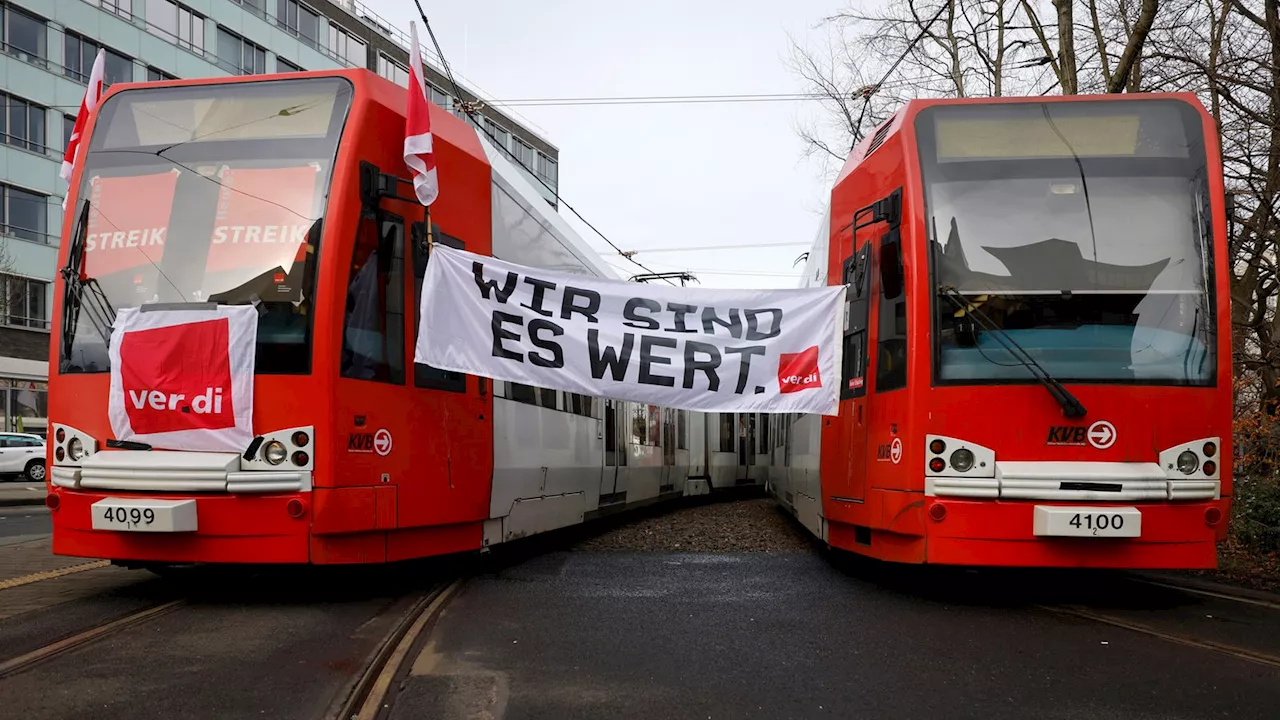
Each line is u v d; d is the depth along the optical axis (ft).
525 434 31.63
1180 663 17.74
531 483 32.24
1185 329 23.20
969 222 23.91
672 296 26.96
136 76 120.06
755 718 14.26
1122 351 23.07
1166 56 37.88
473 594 24.89
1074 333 23.20
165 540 21.80
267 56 138.41
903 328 24.08
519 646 18.69
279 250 22.58
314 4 147.23
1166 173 23.98
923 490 22.98
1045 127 24.45
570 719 14.12
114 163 23.99
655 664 17.34
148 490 21.70
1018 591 25.99
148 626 20.11
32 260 109.60
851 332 28.32
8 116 106.73
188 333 22.09
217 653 17.66
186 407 21.94
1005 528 22.38
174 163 23.65
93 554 22.21
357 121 23.48
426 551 25.40
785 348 26.84
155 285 22.86
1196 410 22.81
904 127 25.03
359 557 22.79
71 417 22.76
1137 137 24.27
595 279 26.76
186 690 15.20
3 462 89.10
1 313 105.09
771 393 26.71
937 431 22.98
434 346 24.76
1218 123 38.68
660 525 47.01
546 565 31.40
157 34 122.42
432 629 20.22
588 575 28.81
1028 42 56.75
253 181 23.18
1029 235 23.75
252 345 22.03
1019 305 23.39
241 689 15.29
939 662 17.69
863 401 26.63
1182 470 22.63
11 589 25.16
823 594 25.25
